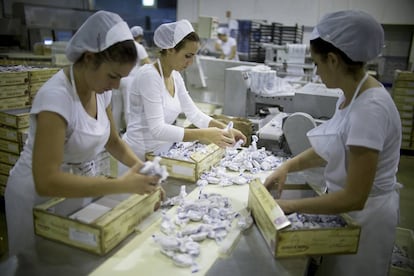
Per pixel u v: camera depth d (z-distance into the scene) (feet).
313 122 5.55
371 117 3.07
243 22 21.57
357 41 3.10
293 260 3.11
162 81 5.41
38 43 16.72
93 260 3.04
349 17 3.13
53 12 18.12
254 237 3.46
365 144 3.01
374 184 3.60
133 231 3.46
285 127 5.74
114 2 23.45
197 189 4.52
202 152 5.03
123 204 3.42
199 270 2.94
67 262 3.00
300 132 5.66
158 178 3.16
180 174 4.77
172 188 4.55
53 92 3.30
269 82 8.64
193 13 23.16
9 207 4.33
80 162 4.21
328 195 3.27
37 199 4.06
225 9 22.43
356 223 3.17
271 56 13.79
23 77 8.99
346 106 3.57
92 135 3.86
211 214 3.76
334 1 19.90
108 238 3.09
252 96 8.64
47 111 3.17
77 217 3.32
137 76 5.47
